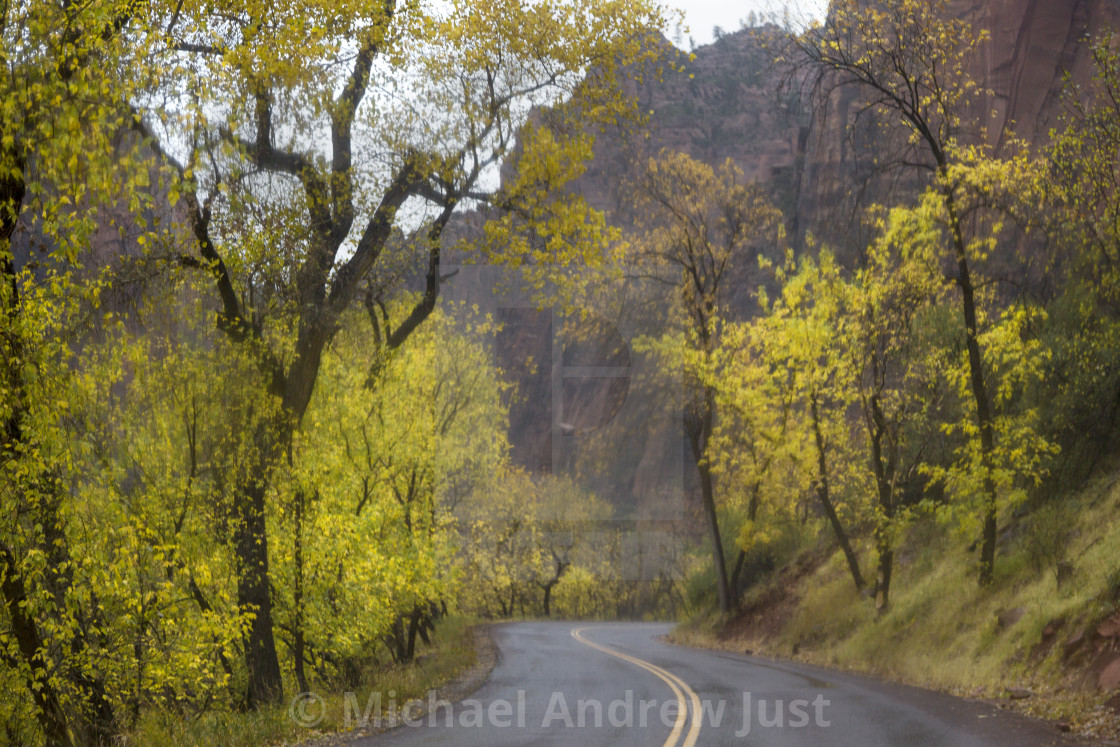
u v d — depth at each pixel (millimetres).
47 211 7168
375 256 13266
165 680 10469
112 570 9297
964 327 18312
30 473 8148
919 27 16109
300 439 13047
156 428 11500
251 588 12406
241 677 12945
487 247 11375
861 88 17953
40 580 8914
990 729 9039
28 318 7785
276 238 11602
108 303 9727
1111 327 16969
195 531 11375
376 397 14875
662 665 17750
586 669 16531
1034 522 16734
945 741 8227
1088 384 17047
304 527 13352
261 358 12203
